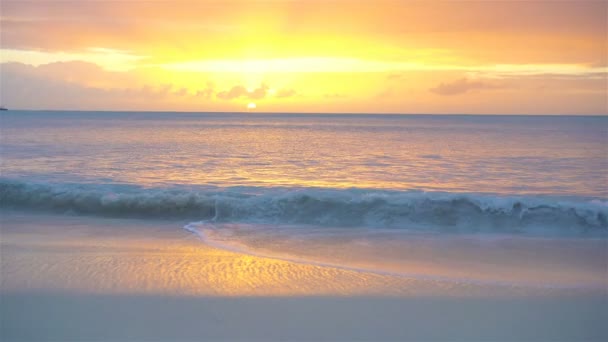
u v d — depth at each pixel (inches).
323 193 487.5
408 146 1363.2
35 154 1007.6
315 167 860.6
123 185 581.3
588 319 241.9
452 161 964.0
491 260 346.9
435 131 2459.4
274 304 255.0
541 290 281.3
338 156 1056.8
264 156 1045.2
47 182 593.6
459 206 460.8
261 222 470.3
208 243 387.2
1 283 281.1
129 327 226.8
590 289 283.6
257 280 292.2
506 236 421.1
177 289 274.1
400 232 434.0
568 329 231.0
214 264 324.5
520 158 1021.2
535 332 227.9
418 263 337.4
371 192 573.6
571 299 267.9
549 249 377.4
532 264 337.1
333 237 412.8
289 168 843.4
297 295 267.9
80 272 301.4
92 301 256.7
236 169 820.0
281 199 482.9
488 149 1251.2
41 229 431.8
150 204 496.4
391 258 349.4
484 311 250.8
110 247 367.9
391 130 2618.1
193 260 333.7
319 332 224.7
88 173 746.2
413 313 246.4
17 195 521.7
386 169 839.7
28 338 215.9
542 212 446.3
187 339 216.2
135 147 1236.5
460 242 398.3
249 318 238.1
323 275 304.2
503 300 265.7
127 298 260.4
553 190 640.4
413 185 674.2
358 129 2773.1
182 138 1683.1
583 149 1241.4
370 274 308.0
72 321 232.8
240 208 483.5
